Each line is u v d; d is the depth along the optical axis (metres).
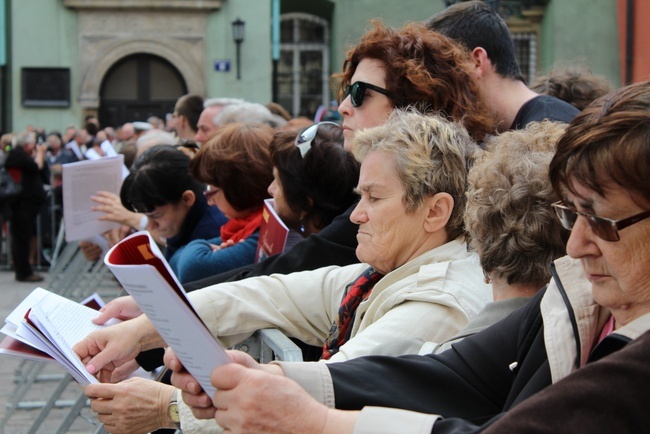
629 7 9.98
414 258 3.19
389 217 3.16
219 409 2.19
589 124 2.01
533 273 2.76
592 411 1.79
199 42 26.58
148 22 26.50
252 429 2.13
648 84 2.02
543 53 26.45
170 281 2.12
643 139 1.93
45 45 26.20
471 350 2.50
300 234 4.40
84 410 7.39
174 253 5.28
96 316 3.68
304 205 4.28
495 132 4.03
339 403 2.40
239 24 26.33
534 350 2.34
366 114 3.85
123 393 2.99
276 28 26.72
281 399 2.14
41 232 17.05
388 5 27.52
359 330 3.18
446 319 2.99
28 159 15.50
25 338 3.11
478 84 3.99
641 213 1.97
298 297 3.62
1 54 25.91
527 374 2.33
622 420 1.78
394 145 3.16
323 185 4.21
